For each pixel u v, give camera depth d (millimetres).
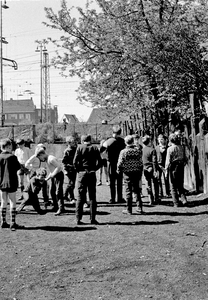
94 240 6688
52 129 38375
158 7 14828
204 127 10656
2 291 4691
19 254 6051
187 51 13656
